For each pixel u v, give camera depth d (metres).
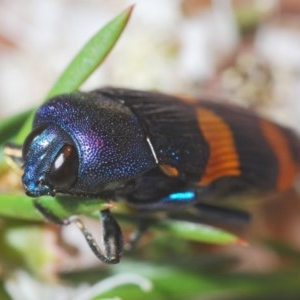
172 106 0.05
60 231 0.05
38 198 0.05
